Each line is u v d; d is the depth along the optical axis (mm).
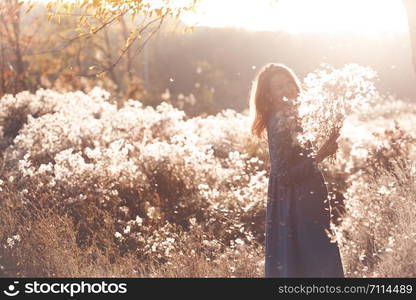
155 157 9477
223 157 11719
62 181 8320
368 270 5781
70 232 6961
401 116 18328
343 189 9109
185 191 9094
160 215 8359
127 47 6238
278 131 4664
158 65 52438
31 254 6410
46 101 14664
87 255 6754
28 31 18828
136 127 11555
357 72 4492
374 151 10461
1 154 11508
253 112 5164
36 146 10305
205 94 25703
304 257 4816
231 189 8898
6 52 18609
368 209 6762
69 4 5969
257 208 8438
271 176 5008
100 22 6102
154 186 9227
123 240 7434
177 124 12344
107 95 14344
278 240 4938
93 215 7918
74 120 11492
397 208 6609
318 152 4668
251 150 11562
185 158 9578
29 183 8477
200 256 6703
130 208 8578
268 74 5012
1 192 8156
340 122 4609
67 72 20062
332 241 4758
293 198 4852
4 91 18625
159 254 6641
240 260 6094
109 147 10156
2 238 6805
